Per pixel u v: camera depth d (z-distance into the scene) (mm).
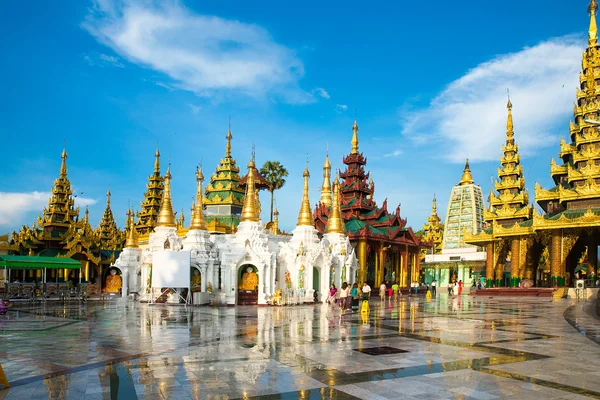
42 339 21938
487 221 86812
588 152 69688
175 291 49156
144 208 100688
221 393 12281
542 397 11766
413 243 81562
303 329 25359
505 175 88438
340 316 33531
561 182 77938
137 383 13367
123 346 19719
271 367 15305
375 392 12258
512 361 16109
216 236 54875
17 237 81750
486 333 23531
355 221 75812
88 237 82312
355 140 84625
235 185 73062
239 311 38844
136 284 64812
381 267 74438
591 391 12289
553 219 66062
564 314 34688
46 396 12148
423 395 11961
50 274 79688
